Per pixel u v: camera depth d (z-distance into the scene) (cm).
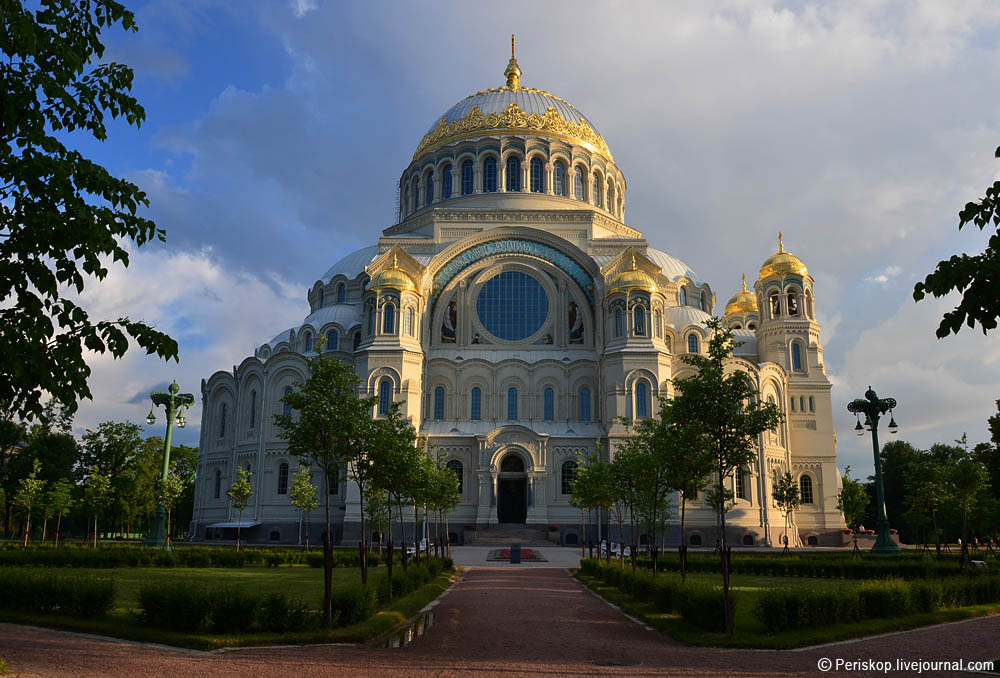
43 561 5219
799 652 2214
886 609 2794
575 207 10250
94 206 1534
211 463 9462
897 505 13262
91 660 1866
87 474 10694
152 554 5391
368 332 8544
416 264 8994
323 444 2895
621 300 8544
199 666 1850
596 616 3006
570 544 8069
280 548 6706
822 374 9394
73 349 1495
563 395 8850
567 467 8331
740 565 5312
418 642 2338
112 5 1662
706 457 3073
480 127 10519
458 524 8175
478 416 8838
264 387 8894
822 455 9169
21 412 1507
